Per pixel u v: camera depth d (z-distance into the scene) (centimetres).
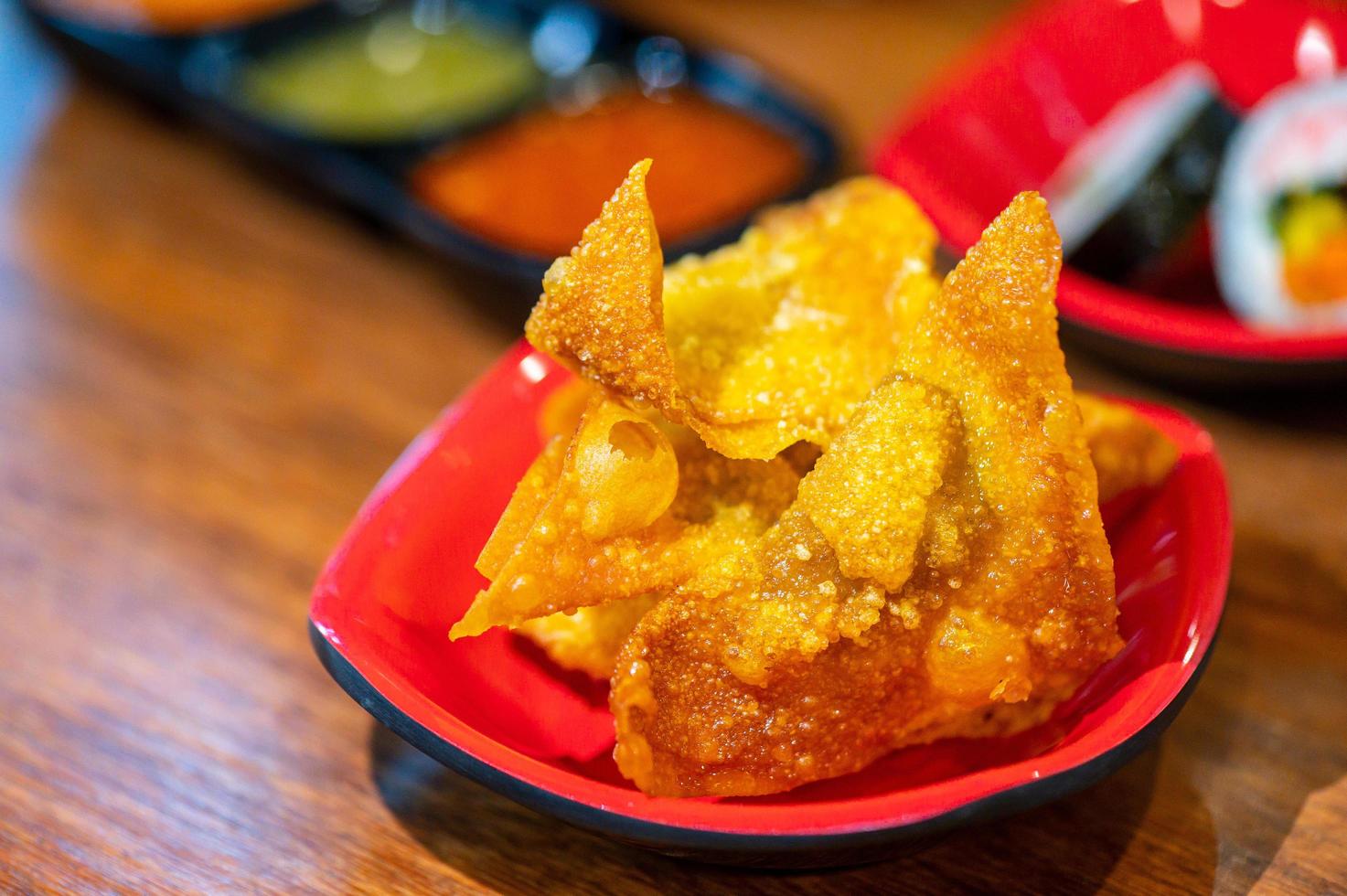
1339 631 31
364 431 37
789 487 30
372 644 29
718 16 48
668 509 29
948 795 27
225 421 37
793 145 41
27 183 44
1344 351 33
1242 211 37
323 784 31
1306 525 33
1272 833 29
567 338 29
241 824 30
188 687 32
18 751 31
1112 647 29
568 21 46
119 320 40
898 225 31
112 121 47
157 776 31
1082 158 39
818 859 27
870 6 48
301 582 34
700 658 28
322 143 41
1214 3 40
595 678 30
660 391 28
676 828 27
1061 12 40
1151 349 34
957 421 28
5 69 50
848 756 28
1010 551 28
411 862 30
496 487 32
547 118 43
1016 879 29
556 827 30
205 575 34
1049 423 28
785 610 28
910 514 28
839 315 30
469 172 41
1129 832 29
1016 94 40
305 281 40
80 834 30
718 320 30
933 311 29
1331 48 39
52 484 36
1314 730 30
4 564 34
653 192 41
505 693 30
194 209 43
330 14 47
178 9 47
